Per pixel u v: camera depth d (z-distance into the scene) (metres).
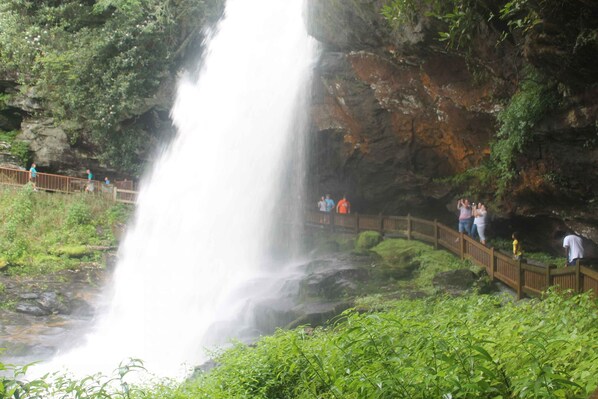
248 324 17.19
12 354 16.94
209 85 30.19
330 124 25.58
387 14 14.66
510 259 14.34
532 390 4.94
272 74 27.48
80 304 21.05
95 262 24.12
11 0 30.89
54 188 29.31
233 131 28.64
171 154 30.86
